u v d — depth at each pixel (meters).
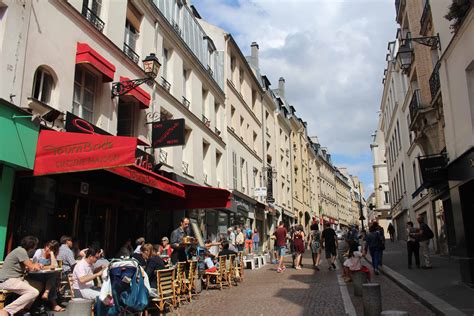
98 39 11.10
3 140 7.33
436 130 15.60
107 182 11.38
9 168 7.77
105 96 11.31
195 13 23.58
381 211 52.84
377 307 6.68
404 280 10.49
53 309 7.21
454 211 10.32
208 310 8.17
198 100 18.69
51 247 7.92
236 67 25.72
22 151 7.70
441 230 17.98
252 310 8.02
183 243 10.17
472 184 9.79
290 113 41.50
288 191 38.16
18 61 8.10
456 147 10.77
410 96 22.36
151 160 13.06
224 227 21.16
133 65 12.93
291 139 41.41
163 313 7.86
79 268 7.51
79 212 10.32
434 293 8.59
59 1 9.48
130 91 12.05
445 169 11.02
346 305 8.21
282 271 14.85
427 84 16.58
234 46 24.69
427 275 11.37
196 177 17.67
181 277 9.25
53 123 8.92
